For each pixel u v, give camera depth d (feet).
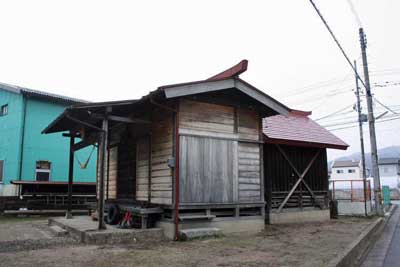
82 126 32.50
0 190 57.88
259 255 19.89
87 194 54.08
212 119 28.86
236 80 28.53
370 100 56.13
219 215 28.68
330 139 43.21
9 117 58.95
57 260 18.61
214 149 28.50
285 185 38.11
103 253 20.44
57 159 59.52
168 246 22.89
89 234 23.89
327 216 41.81
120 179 35.32
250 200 30.27
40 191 51.80
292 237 27.17
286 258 19.03
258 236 27.66
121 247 22.50
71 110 26.35
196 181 26.96
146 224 26.84
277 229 32.07
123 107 28.60
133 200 31.55
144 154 30.91
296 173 39.29
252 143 31.45
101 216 25.73
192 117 27.68
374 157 54.90
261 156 31.94
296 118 47.03
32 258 19.16
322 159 42.98
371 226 35.29
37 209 49.85
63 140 60.64
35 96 57.16
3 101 61.26
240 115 30.89
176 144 26.27
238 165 29.96
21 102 56.34
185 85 25.58
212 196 27.73
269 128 38.04
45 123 58.70
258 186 31.17
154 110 29.71
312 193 40.47
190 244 23.68
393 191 132.46
